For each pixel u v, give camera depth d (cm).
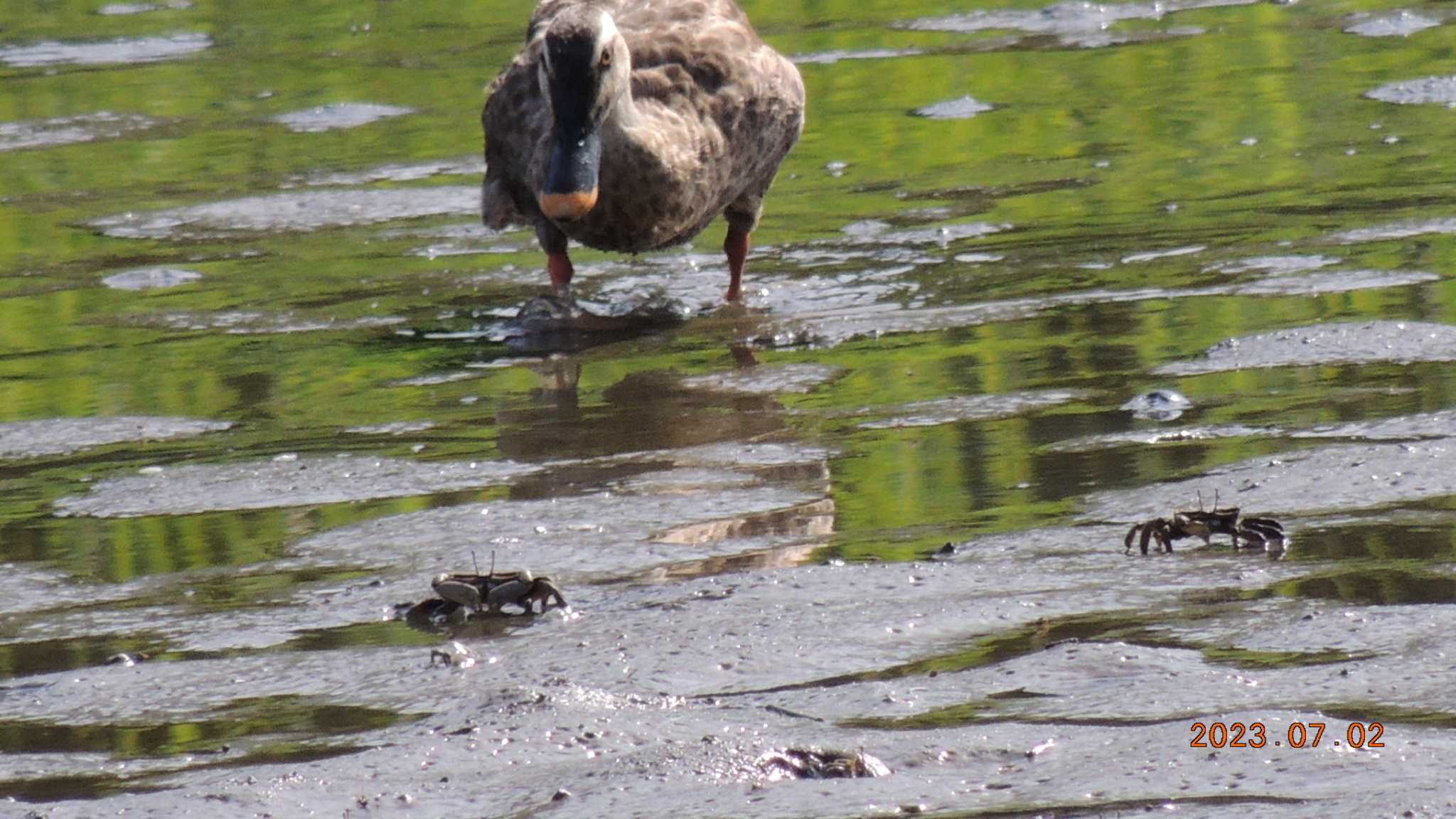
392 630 695
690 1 1371
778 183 1644
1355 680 583
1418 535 730
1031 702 583
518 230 1514
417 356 1163
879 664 630
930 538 772
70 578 785
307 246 1487
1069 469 859
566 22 1195
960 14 2481
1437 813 478
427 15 2691
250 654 677
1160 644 630
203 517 865
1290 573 695
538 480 894
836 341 1145
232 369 1148
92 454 980
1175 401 959
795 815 504
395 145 1866
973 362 1073
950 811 502
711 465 905
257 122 2020
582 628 680
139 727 610
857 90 2042
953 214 1483
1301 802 492
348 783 545
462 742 570
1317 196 1448
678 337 1181
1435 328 1062
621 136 1228
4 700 642
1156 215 1427
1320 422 905
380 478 910
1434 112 1739
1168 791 505
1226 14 2359
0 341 1243
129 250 1494
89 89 2261
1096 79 2022
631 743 566
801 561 755
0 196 1727
